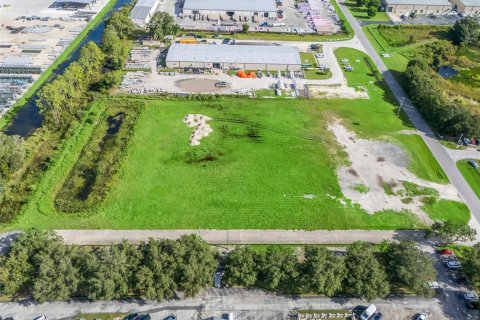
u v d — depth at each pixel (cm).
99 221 8731
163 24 16125
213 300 7375
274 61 14750
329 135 11612
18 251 7231
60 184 9806
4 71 14038
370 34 18088
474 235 8575
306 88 13800
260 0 19488
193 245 7538
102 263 7169
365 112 12712
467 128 11369
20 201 9244
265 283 7400
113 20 16050
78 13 19012
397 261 7469
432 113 12150
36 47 15788
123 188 9538
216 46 15425
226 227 8731
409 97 13625
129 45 16112
